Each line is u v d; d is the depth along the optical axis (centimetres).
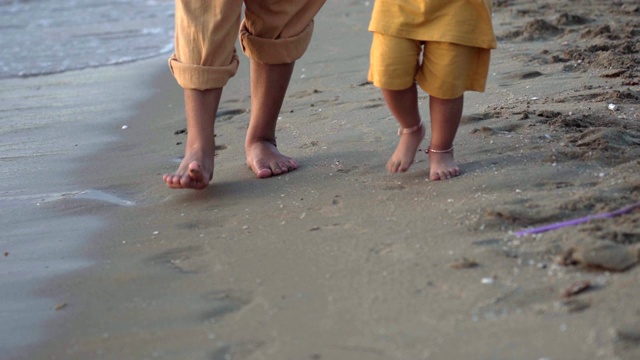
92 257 295
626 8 666
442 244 262
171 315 242
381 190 319
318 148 388
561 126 376
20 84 651
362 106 460
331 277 250
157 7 1023
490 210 278
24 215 349
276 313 233
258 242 283
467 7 301
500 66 521
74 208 352
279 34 360
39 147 464
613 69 484
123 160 427
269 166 359
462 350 206
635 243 250
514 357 201
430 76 310
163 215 327
